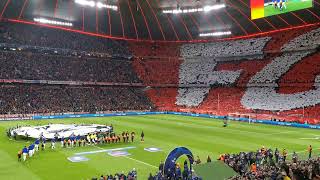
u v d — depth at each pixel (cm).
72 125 5372
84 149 3797
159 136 4778
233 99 8281
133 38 10481
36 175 2725
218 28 9231
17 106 7231
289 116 6669
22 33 8975
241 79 8756
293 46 8438
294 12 7388
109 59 10100
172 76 9981
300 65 8050
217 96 8675
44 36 9269
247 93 8281
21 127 4972
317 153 3672
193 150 3806
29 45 8756
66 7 7669
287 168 2427
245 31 9344
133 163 3169
